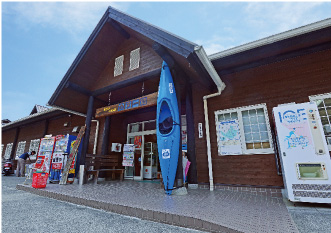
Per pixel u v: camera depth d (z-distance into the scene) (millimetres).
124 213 2938
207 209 2781
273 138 4469
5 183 6719
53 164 6953
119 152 8289
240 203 3250
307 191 3186
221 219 2320
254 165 4633
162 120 4590
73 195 3877
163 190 4605
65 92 6801
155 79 5941
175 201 3322
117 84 6477
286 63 4832
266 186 4355
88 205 3451
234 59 5031
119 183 6199
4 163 11156
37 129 11797
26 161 10289
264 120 4793
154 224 2502
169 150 4203
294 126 3539
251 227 2078
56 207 3385
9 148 13500
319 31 3988
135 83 6215
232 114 5242
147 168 7766
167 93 4594
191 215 2447
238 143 4934
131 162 7707
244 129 4988
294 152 3426
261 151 4629
